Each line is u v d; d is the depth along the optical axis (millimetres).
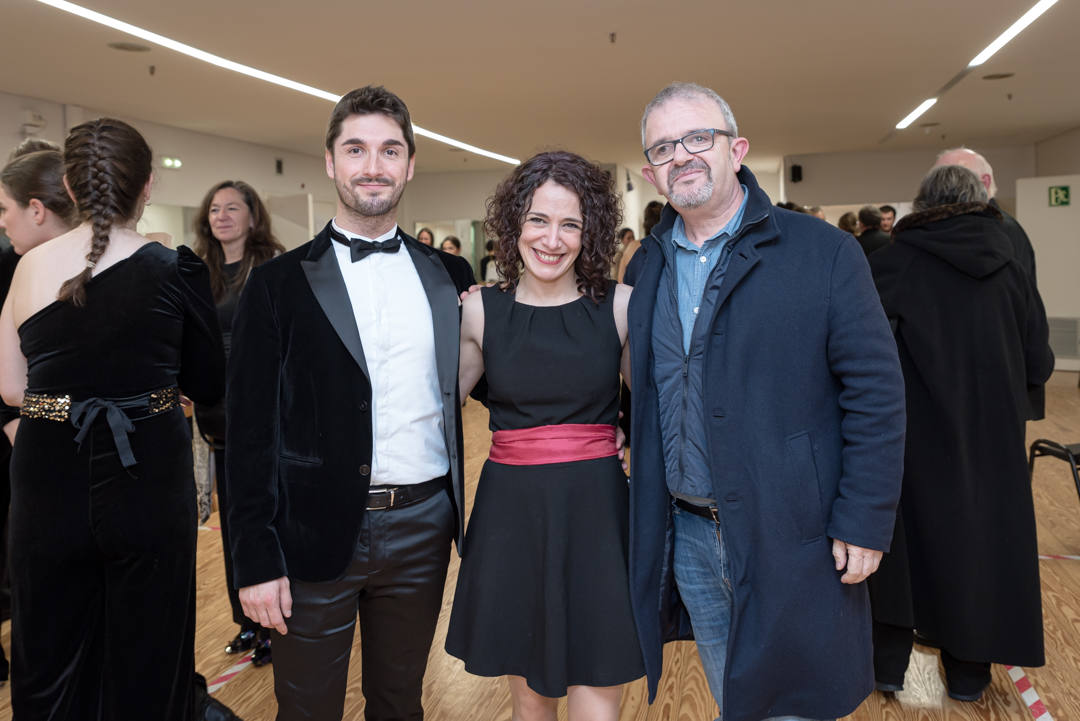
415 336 1670
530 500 1646
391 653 1747
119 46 6461
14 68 7117
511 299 1718
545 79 7727
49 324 1629
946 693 2447
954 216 2328
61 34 6125
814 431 1565
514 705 1777
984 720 2279
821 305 1538
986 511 2250
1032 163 13109
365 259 1669
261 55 6746
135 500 1670
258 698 2492
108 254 1671
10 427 1880
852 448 1529
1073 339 9602
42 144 2254
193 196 10508
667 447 1691
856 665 1575
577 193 1627
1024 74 7875
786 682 1550
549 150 1673
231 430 1571
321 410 1592
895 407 1506
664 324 1676
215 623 3086
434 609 1747
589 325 1676
